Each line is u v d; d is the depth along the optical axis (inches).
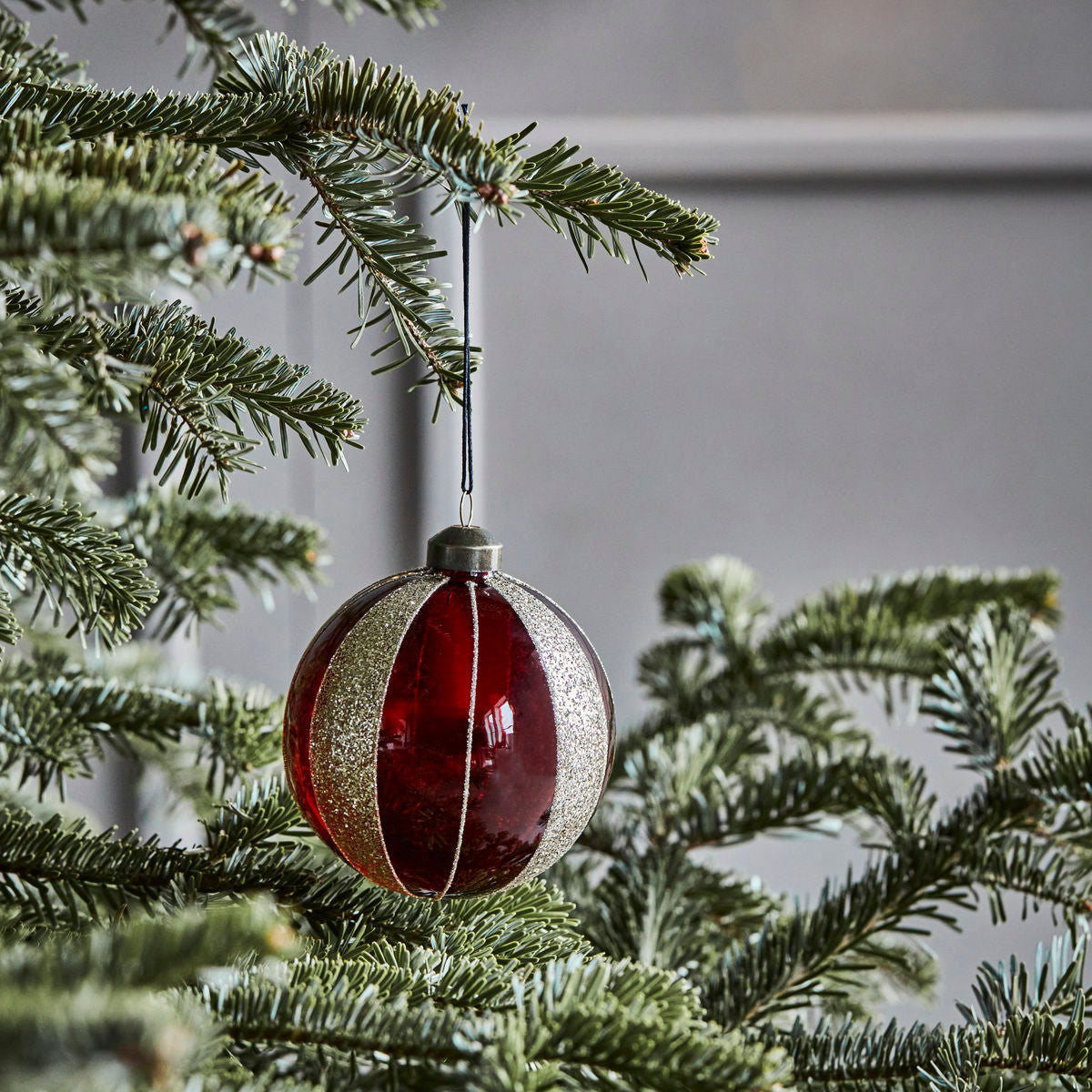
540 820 35.6
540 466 73.7
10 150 34.2
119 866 37.5
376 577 72.7
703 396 73.1
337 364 70.1
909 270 71.2
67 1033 31.2
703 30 68.0
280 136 36.1
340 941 36.9
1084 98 67.8
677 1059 33.9
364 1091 34.1
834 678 72.2
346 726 35.4
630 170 68.9
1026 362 71.8
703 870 42.5
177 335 36.2
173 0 39.9
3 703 38.9
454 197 35.1
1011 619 42.9
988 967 38.9
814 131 68.1
